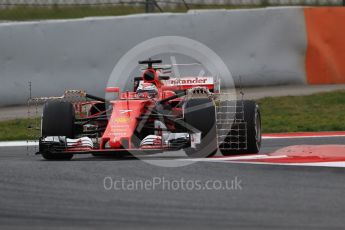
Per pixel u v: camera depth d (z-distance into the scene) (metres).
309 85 57.09
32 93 53.75
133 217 21.62
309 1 67.44
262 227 20.58
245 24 55.91
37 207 22.78
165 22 54.97
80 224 20.75
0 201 23.59
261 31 56.16
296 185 26.19
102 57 54.22
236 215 21.89
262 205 23.12
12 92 53.59
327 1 67.00
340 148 35.97
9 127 49.06
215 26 55.47
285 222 21.12
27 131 47.66
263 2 67.19
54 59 53.88
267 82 56.59
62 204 23.16
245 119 33.25
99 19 54.25
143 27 54.69
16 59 53.53
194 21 55.25
